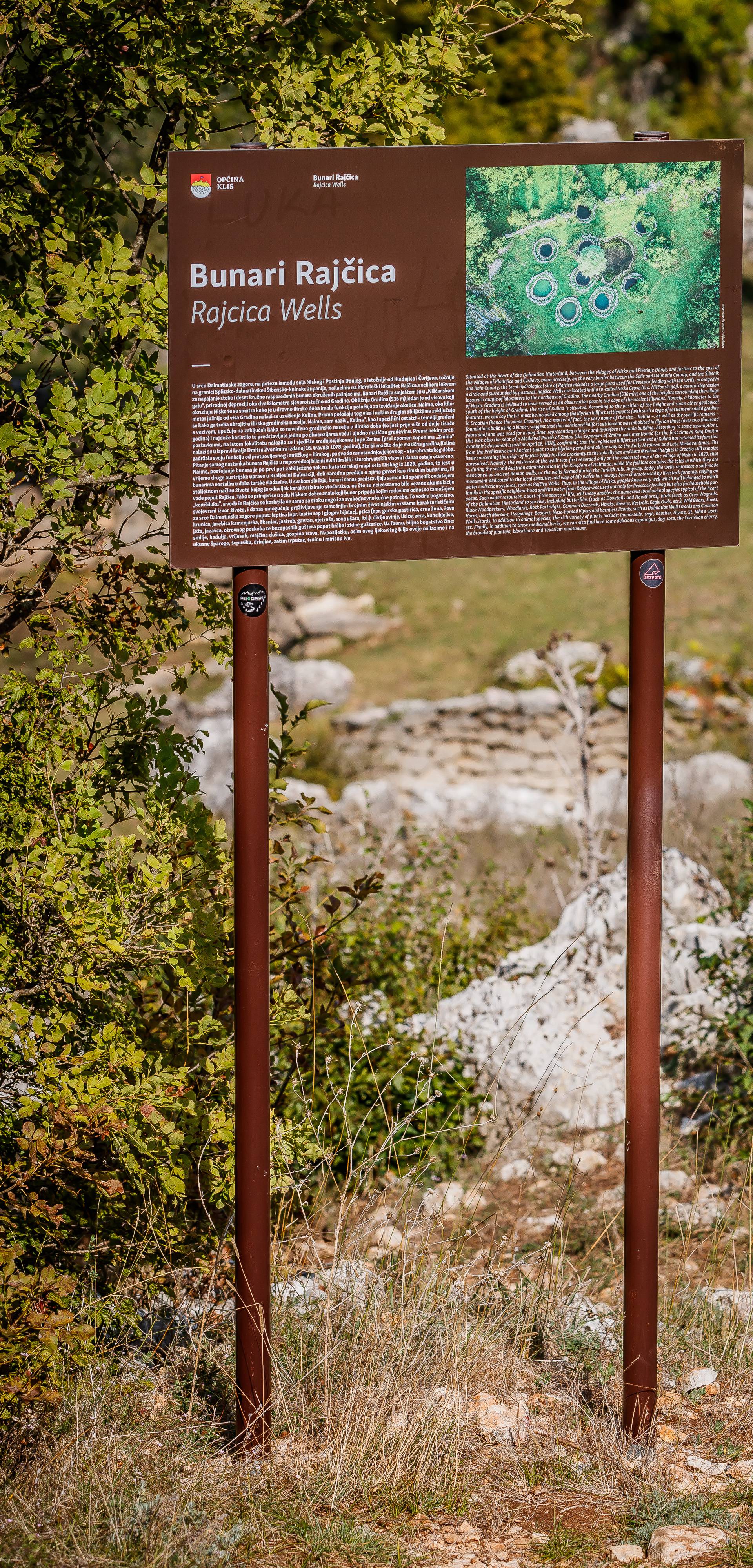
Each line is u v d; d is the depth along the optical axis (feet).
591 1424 11.16
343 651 52.90
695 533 10.88
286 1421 11.20
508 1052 17.17
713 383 10.75
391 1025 19.34
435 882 24.30
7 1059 11.19
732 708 44.14
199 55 11.95
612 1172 17.81
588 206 10.32
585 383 10.53
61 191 12.63
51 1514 9.80
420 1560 9.54
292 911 14.44
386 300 10.12
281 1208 13.88
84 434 11.77
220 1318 12.48
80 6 11.55
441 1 12.51
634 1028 10.83
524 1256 14.21
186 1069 11.34
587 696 28.71
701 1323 12.91
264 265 9.91
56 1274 10.59
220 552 10.16
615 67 89.71
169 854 12.02
